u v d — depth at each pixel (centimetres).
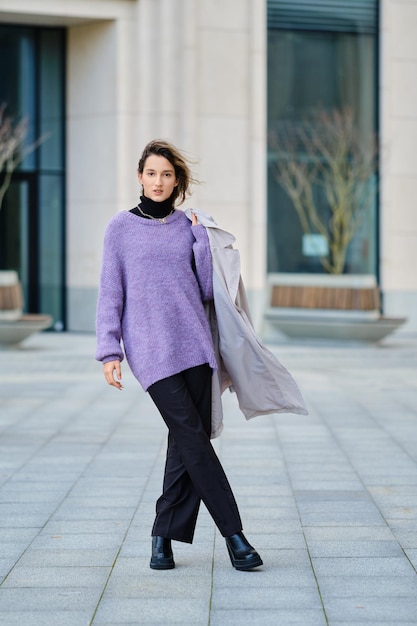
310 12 2262
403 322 1966
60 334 2230
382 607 458
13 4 2128
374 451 881
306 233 2269
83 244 2250
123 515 646
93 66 2214
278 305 2038
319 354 1812
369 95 2302
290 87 2262
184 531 525
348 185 2220
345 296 1975
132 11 2177
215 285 520
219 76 2183
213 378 524
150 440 942
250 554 518
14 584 499
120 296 523
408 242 2309
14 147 2153
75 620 444
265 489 725
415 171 2311
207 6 2167
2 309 1833
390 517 638
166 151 523
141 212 529
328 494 707
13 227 2283
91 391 1320
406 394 1284
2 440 942
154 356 512
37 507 670
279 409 536
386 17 2280
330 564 532
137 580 505
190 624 437
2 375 1495
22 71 2259
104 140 2206
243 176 2209
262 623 437
